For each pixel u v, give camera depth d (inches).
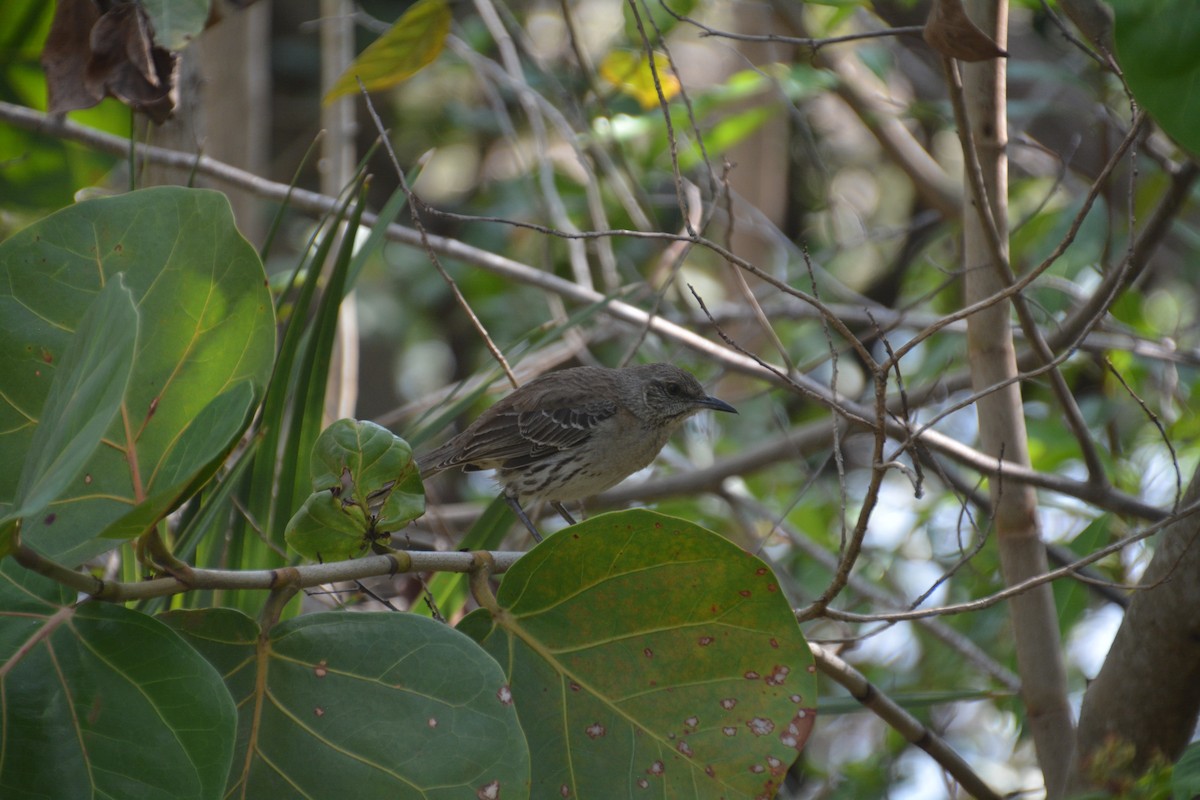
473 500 748.6
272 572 209.8
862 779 538.3
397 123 953.5
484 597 233.6
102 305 177.8
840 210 856.3
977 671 551.2
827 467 709.9
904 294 727.7
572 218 700.0
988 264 372.5
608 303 442.6
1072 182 645.3
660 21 561.0
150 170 467.8
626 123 582.9
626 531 229.1
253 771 201.9
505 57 586.9
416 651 209.8
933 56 697.6
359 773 202.2
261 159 577.6
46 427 180.5
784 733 226.7
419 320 921.5
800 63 657.6
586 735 228.2
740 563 229.1
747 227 668.7
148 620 192.1
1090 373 609.6
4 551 173.3
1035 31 676.1
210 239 223.1
